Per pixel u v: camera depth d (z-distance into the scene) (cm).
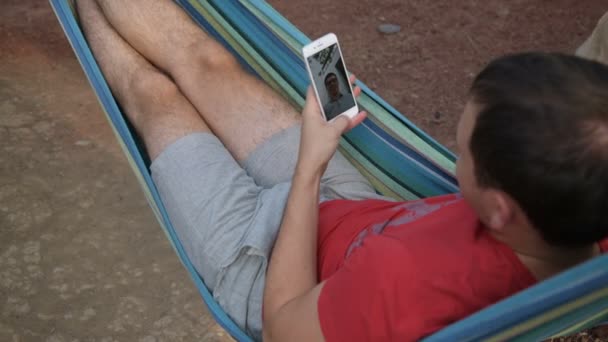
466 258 146
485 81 133
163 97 245
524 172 126
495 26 496
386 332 146
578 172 123
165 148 228
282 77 263
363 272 151
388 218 184
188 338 288
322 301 154
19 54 448
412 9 511
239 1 252
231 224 207
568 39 486
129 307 298
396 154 234
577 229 130
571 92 125
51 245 323
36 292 302
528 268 145
